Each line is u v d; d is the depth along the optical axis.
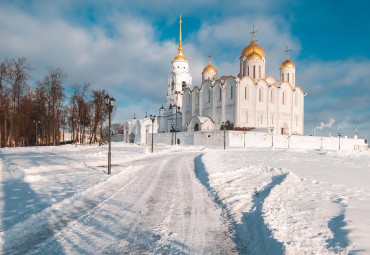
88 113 60.66
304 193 8.49
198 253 4.59
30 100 52.91
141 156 25.84
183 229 5.75
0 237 5.11
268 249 4.57
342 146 75.06
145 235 5.39
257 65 75.31
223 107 68.88
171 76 92.38
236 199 8.18
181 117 84.38
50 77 48.78
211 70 88.31
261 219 5.91
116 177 12.55
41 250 4.67
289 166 17.41
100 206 7.50
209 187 10.35
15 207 7.11
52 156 24.42
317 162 20.73
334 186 9.73
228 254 4.56
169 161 21.38
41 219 6.26
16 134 47.78
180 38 95.06
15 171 13.49
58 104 50.75
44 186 10.12
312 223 5.46
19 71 41.88
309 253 4.08
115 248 4.77
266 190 9.35
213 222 6.24
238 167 16.14
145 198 8.52
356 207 6.60
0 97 41.47
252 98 67.94
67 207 7.31
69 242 5.02
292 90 75.81
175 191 9.64
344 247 4.15
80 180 11.53
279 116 72.62
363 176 12.52
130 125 79.94
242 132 55.44
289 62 84.88
